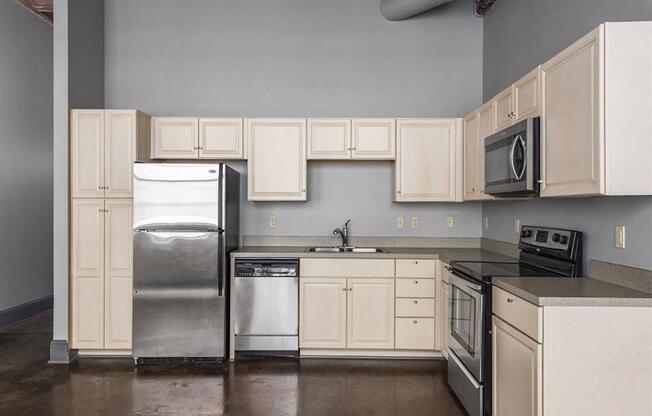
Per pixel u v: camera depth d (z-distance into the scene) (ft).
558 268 8.95
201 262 12.25
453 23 14.84
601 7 8.30
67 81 12.56
